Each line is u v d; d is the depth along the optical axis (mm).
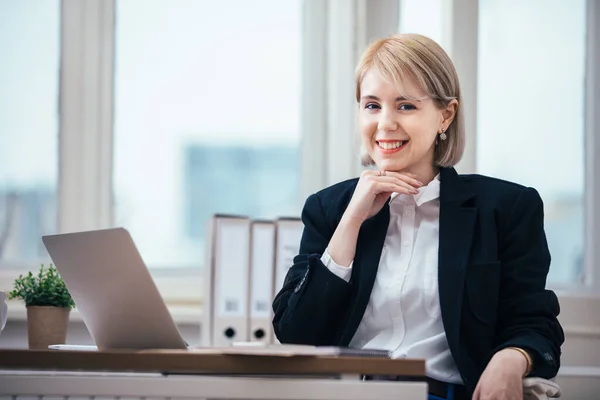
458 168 3758
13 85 3873
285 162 3895
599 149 3773
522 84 3816
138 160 3879
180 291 3742
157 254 3859
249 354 1835
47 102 3875
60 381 1894
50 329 2713
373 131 2465
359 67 2512
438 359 2350
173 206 3879
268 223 3262
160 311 2027
